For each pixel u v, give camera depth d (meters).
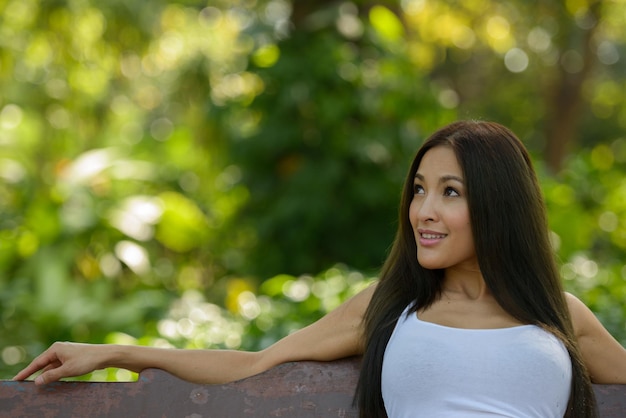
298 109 7.76
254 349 4.75
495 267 3.13
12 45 9.70
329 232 7.75
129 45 10.12
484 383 3.00
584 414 3.13
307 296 5.62
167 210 8.20
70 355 3.09
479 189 3.10
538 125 21.56
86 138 10.24
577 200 9.52
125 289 7.90
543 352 3.04
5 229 7.75
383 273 3.28
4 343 6.53
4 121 9.45
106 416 3.14
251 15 10.05
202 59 10.84
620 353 3.29
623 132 22.56
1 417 3.12
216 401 3.18
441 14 14.38
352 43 7.83
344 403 3.21
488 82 20.80
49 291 7.00
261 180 7.99
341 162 7.66
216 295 8.46
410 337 3.10
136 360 3.17
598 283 6.05
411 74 7.87
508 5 15.62
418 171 3.18
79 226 7.68
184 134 9.43
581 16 16.61
